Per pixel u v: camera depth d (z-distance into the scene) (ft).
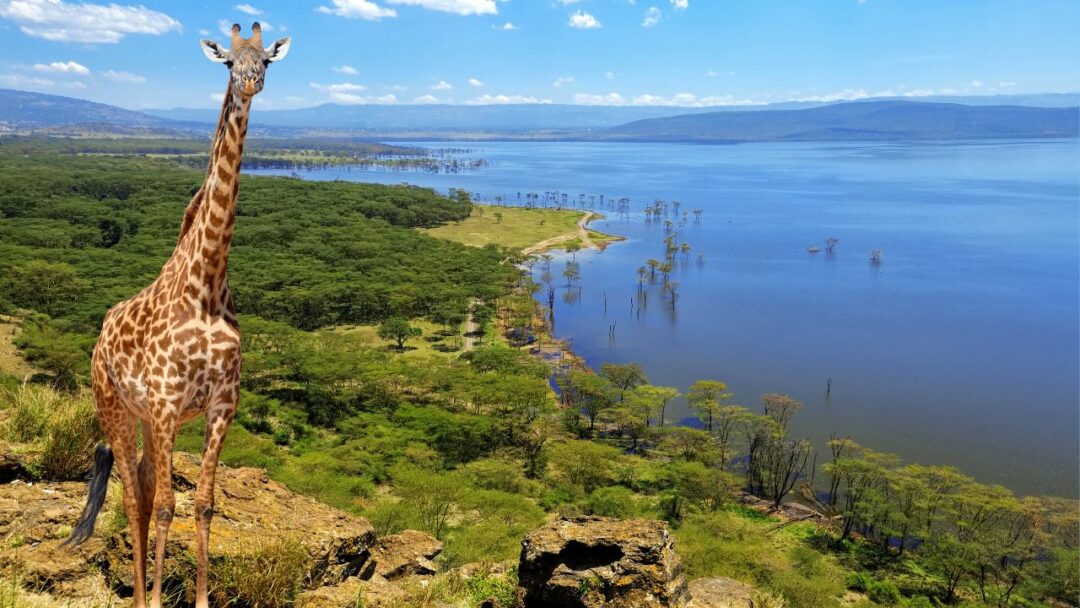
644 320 360.89
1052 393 258.37
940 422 233.55
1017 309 378.53
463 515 141.08
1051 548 150.92
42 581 25.34
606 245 580.71
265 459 155.63
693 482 168.14
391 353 292.40
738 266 498.69
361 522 33.17
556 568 29.19
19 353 203.00
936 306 386.32
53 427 34.22
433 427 200.95
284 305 343.67
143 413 20.10
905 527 155.22
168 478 19.60
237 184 20.18
